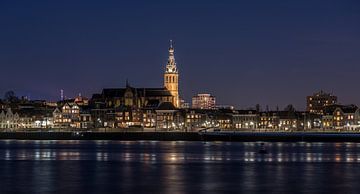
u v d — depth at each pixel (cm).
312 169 16900
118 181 14238
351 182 14050
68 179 14588
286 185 13588
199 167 17500
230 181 14250
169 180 14412
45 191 12744
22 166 17712
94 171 16325
